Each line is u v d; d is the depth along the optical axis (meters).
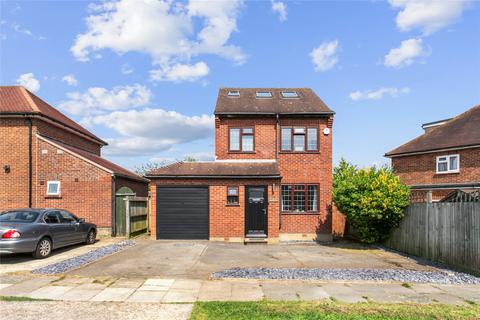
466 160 18.92
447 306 6.70
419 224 12.80
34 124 16.95
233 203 16.14
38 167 16.89
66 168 16.91
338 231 18.75
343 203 15.17
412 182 21.92
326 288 8.00
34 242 11.16
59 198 16.80
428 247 12.18
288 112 17.53
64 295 7.27
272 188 16.08
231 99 19.47
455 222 10.72
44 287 7.89
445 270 10.32
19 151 16.83
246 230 16.06
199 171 16.38
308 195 17.48
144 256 11.88
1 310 6.29
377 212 13.97
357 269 10.09
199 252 12.80
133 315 6.06
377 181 14.27
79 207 16.78
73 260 10.89
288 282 8.49
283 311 6.21
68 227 12.98
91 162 16.88
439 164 20.45
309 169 17.55
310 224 17.19
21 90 19.20
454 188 18.84
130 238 16.67
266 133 17.75
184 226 16.09
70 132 20.56
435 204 11.86
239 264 10.80
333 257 12.37
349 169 16.36
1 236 10.58
